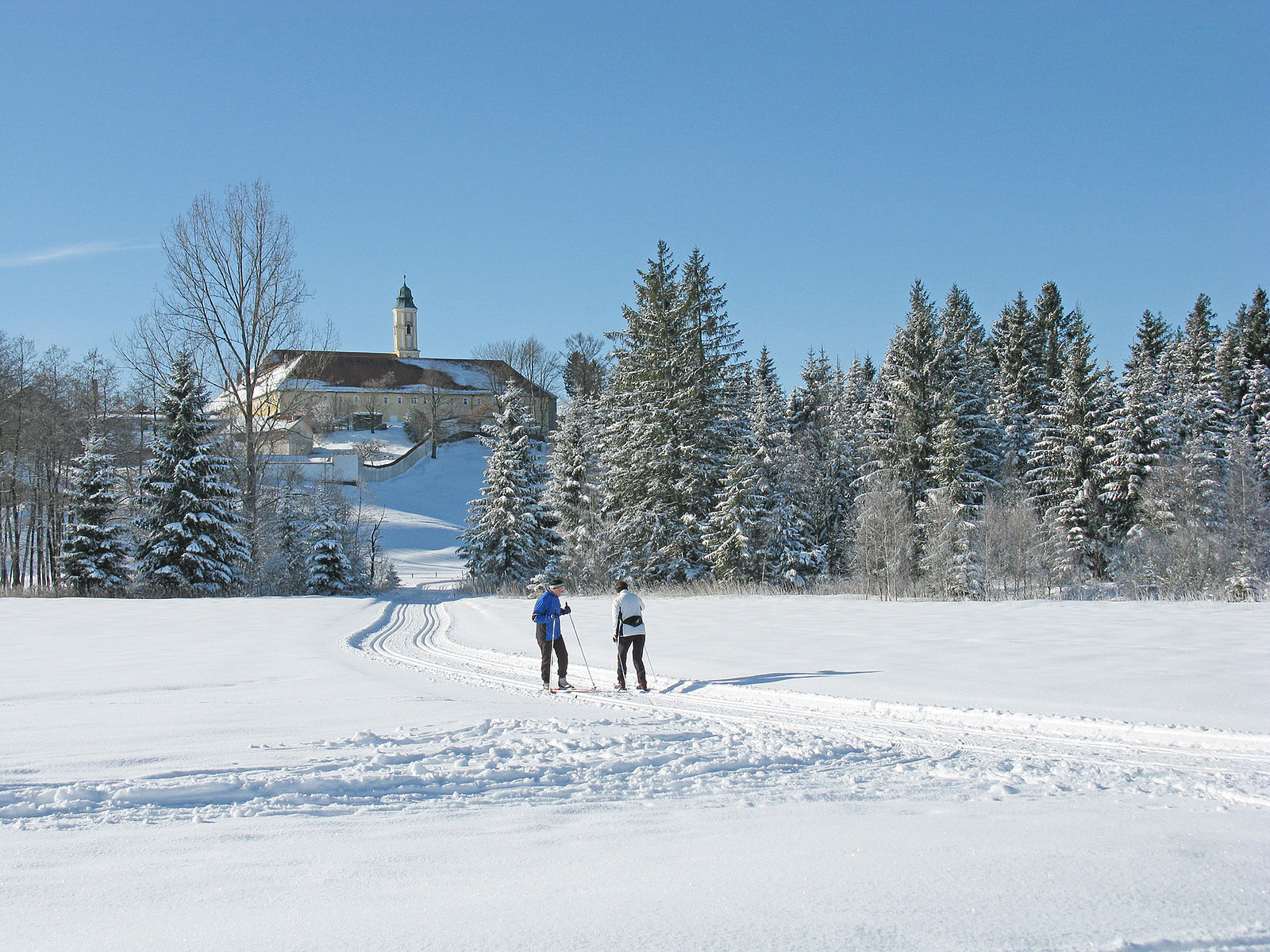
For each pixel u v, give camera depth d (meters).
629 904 3.54
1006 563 33.84
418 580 57.62
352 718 8.45
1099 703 9.02
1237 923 3.38
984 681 10.59
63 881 3.82
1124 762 6.78
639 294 40.66
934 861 4.14
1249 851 4.31
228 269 37.28
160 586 36.19
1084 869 4.01
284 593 44.78
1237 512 32.62
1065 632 16.34
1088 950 3.09
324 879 3.86
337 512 48.19
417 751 6.79
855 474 44.41
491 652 15.70
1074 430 40.50
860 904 3.56
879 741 7.72
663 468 39.00
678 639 16.48
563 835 4.60
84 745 6.94
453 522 77.75
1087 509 39.72
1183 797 5.67
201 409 38.22
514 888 3.75
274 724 8.09
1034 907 3.53
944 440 38.94
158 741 7.14
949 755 7.11
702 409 39.22
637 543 39.72
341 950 3.08
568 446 49.00
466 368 117.00
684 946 3.10
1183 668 11.38
